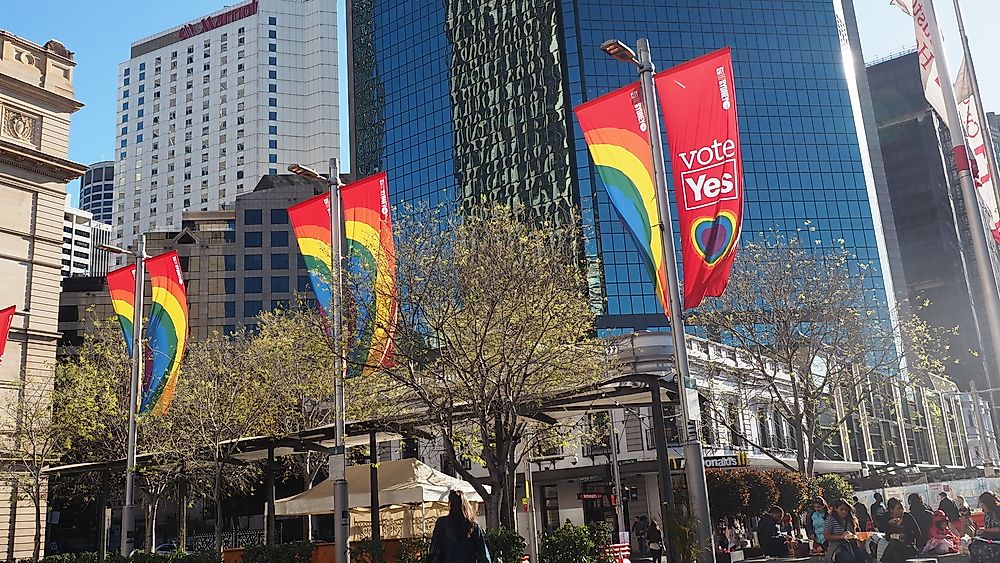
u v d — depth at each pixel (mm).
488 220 24906
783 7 103688
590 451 42625
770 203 96188
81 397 37281
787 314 34781
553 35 102188
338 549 19094
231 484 40031
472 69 108812
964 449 76812
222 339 42750
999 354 13383
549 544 17875
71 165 45062
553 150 98875
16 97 43438
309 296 96062
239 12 144250
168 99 146125
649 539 29938
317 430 22953
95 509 67562
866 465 49844
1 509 39000
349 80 122750
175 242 97312
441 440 41500
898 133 137500
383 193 20516
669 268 15148
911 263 131625
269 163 136625
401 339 20844
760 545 24484
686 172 15070
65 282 88125
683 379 14852
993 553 14156
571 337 22938
